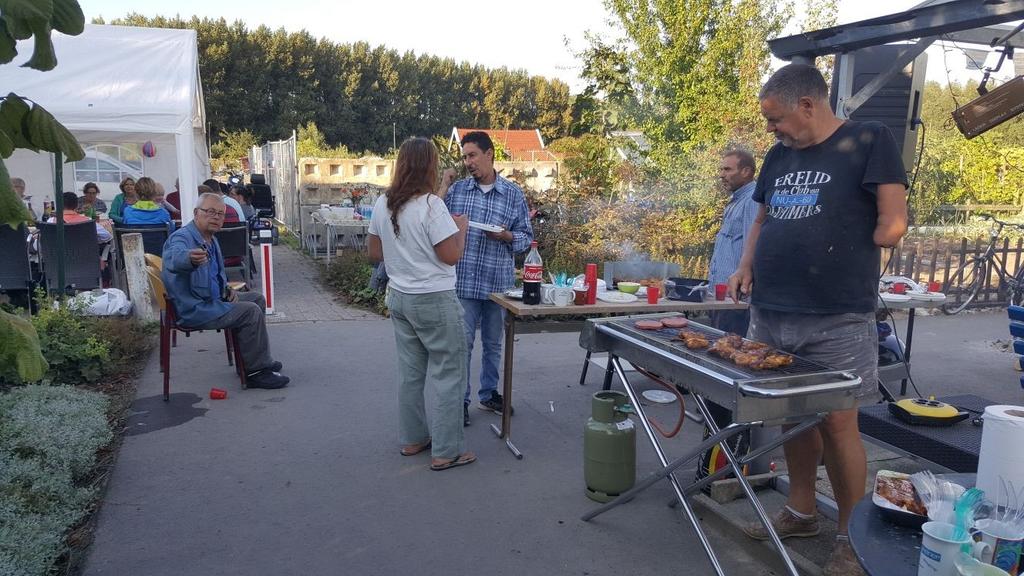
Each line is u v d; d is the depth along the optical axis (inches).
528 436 166.7
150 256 205.5
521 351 252.5
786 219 101.7
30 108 93.1
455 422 145.7
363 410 182.2
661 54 420.8
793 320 102.5
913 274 350.3
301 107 1838.1
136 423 170.4
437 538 118.4
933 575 59.4
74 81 331.3
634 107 432.8
